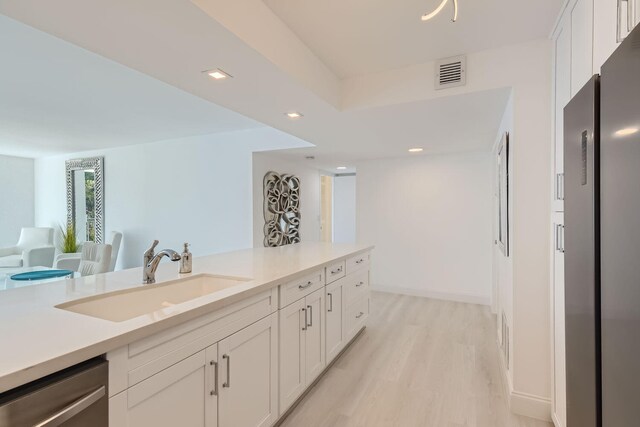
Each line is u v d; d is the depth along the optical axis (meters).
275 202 4.87
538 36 1.90
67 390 0.87
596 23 1.25
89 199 6.13
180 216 5.11
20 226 6.66
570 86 1.55
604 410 0.97
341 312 2.73
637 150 0.76
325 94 2.21
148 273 1.69
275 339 1.81
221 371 1.41
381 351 2.87
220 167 4.74
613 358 0.91
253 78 1.82
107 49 1.50
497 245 3.43
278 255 2.73
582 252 1.14
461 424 1.91
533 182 1.97
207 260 2.46
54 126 4.28
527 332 2.00
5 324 1.05
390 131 3.14
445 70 2.14
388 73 2.31
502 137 2.65
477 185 4.36
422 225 4.70
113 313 1.50
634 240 0.78
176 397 1.20
